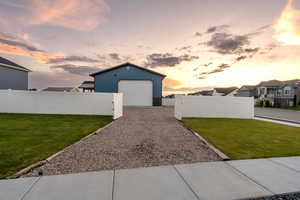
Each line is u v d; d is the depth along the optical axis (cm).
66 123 757
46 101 1063
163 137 541
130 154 375
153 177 264
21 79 1862
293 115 1392
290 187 237
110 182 246
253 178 263
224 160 342
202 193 220
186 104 1098
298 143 472
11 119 830
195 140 506
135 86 1864
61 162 322
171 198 208
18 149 388
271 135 575
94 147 423
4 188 224
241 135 573
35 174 269
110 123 793
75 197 206
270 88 4034
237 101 1084
